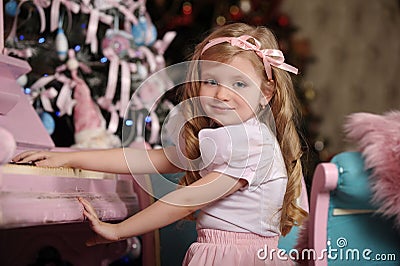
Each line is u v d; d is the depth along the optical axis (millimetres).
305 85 4008
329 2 4879
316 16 4828
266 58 1401
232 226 1330
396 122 1495
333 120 4758
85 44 2332
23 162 1252
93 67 2361
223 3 3607
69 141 2445
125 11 2377
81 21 2307
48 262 2088
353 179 1456
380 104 4961
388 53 5035
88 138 2111
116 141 2201
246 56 1379
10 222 938
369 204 1475
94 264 1864
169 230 1832
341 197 1482
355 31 4945
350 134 1537
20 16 2119
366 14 5000
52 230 1853
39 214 1017
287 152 1454
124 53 2346
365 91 4922
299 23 4762
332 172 1452
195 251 1339
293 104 1510
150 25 2488
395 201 1445
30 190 1040
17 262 1856
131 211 1507
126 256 2062
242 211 1335
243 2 3629
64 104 2166
